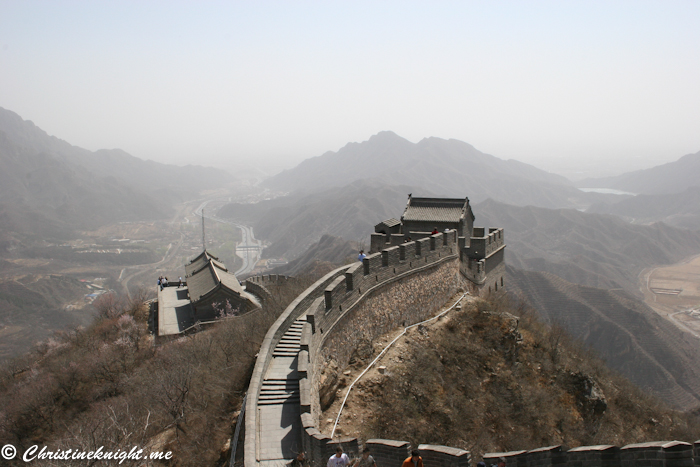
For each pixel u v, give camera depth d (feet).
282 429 50.26
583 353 116.78
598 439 89.20
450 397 76.89
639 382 301.84
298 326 69.92
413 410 70.33
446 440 68.95
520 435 78.13
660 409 112.16
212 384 69.67
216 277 147.74
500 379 86.99
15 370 133.28
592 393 96.94
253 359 69.92
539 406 85.76
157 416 68.44
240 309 138.31
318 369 61.26
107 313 158.20
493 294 126.52
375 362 74.33
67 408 95.61
